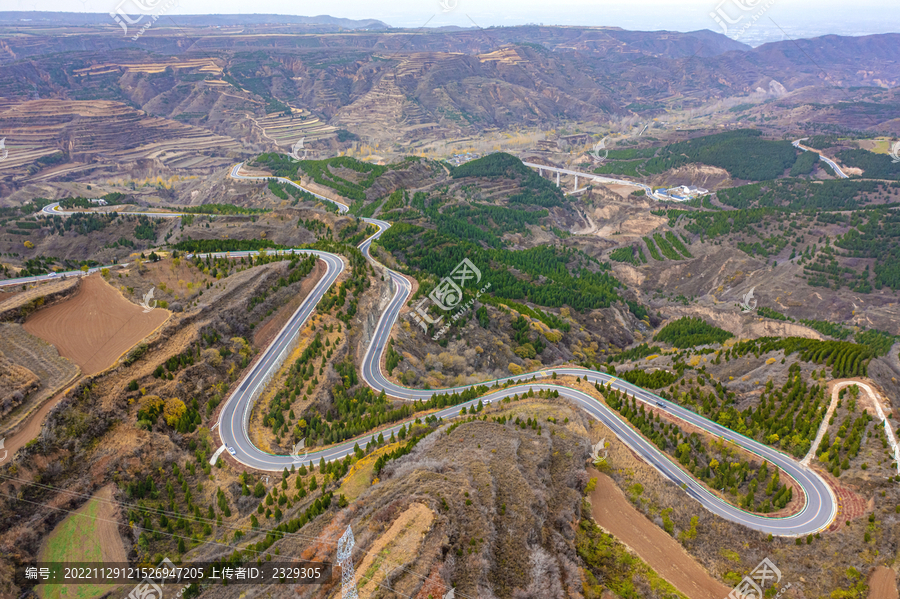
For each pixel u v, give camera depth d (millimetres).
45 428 107250
